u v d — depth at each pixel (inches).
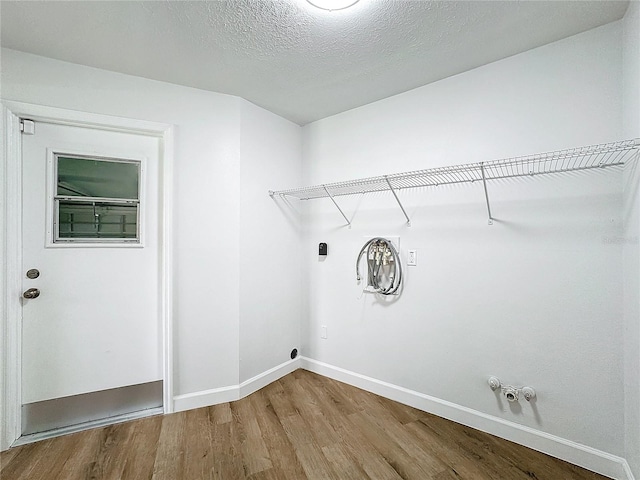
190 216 89.6
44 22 62.7
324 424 80.9
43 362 77.9
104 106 80.6
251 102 100.1
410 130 91.2
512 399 71.6
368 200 100.3
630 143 56.0
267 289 105.5
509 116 74.4
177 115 88.3
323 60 76.1
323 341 111.7
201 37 67.5
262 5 57.6
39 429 77.4
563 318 67.6
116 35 66.9
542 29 64.4
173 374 86.8
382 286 96.5
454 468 64.8
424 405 87.4
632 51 56.6
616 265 62.0
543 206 70.0
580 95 65.7
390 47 70.7
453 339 82.7
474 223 79.5
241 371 96.1
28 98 73.7
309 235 115.9
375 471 64.0
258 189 102.7
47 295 78.2
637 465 56.1
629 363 59.1
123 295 85.9
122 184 86.0
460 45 69.9
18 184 74.4
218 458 67.9
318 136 113.8
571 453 66.2
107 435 76.0
